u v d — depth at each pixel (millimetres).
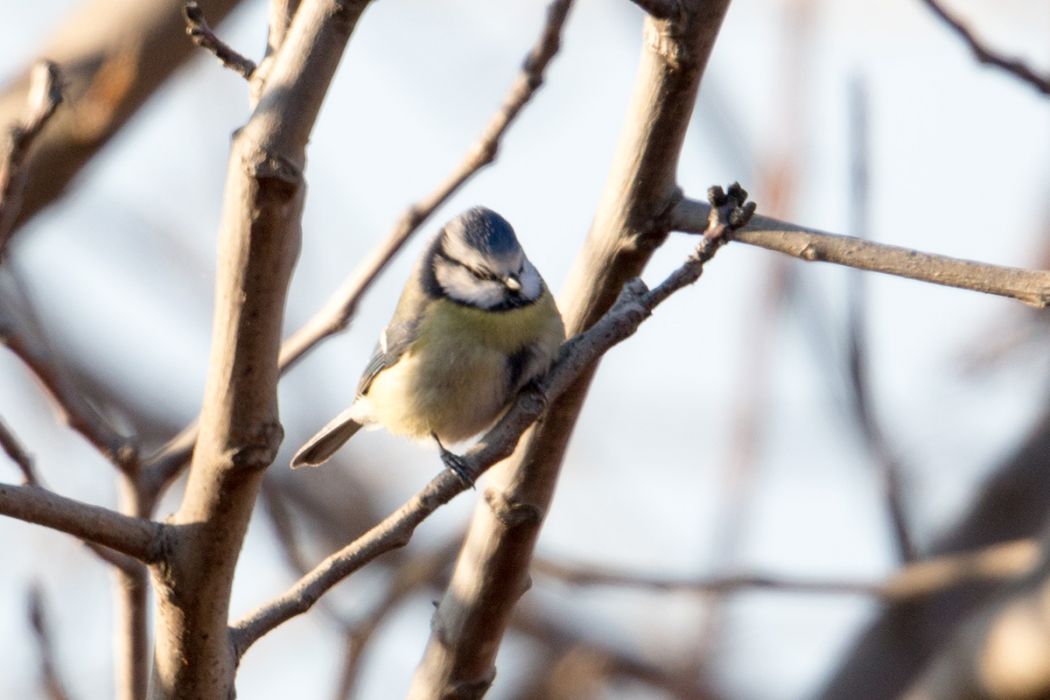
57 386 7758
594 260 7605
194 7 5992
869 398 11031
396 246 8508
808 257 6535
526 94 8141
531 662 15570
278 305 5301
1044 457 11883
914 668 11516
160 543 5723
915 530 11477
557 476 7816
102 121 8961
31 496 5453
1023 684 8852
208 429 5527
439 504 6637
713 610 13305
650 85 7188
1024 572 9430
